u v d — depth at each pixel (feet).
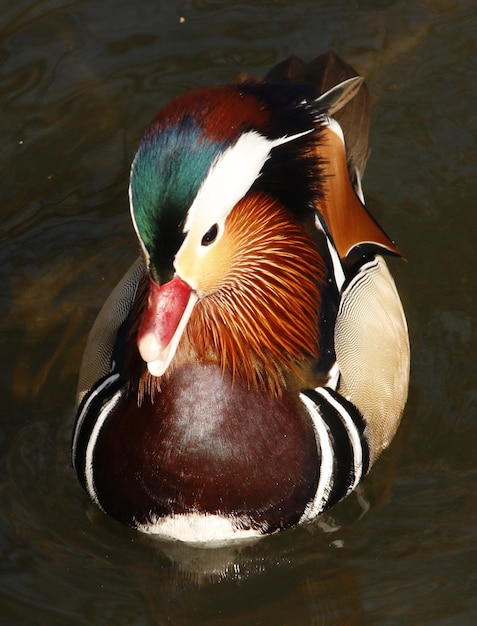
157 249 25.99
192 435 29.84
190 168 25.29
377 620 30.83
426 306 40.24
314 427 31.55
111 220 43.47
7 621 30.83
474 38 47.09
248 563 33.14
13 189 44.34
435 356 38.63
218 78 46.39
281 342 30.68
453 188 43.62
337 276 33.96
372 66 46.42
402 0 48.14
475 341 39.04
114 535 33.65
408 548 32.96
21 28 47.80
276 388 30.71
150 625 31.30
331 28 47.44
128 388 30.86
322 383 32.12
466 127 45.09
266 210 28.94
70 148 45.21
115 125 45.70
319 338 32.01
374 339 34.50
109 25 47.93
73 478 35.24
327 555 33.09
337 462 32.24
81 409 32.68
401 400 35.53
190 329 29.14
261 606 32.07
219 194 25.82
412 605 31.12
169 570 32.94
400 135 45.09
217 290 28.63
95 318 40.34
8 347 39.45
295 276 30.50
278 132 27.25
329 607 31.65
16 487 34.88
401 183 43.96
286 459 30.89
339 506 34.45
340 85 35.29
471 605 30.89
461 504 34.19
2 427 36.81
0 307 40.65
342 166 35.32
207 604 32.12
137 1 48.39
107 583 32.35
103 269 41.93
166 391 29.76
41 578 32.19
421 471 35.42
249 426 30.19
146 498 31.17
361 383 33.30
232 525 31.65
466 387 37.68
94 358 33.55
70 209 43.78
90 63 46.96
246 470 30.45
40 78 46.62
